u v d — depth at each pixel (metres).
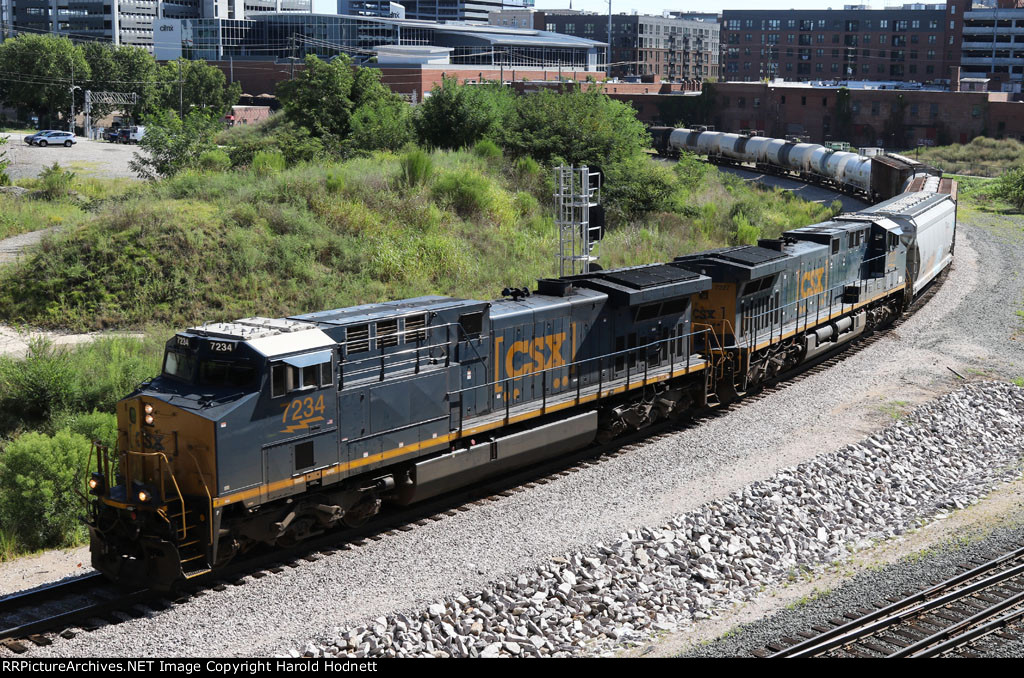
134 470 13.28
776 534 16.25
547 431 18.12
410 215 34.25
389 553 14.34
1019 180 69.69
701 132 78.12
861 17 165.50
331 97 49.88
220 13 167.00
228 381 13.36
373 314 15.42
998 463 21.44
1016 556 15.64
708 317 23.16
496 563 14.14
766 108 109.69
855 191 62.03
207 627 12.00
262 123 75.75
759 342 23.70
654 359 21.08
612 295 19.94
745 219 46.78
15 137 75.31
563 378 18.94
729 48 176.75
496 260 33.22
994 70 156.50
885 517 17.78
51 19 161.38
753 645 12.46
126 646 11.46
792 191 64.44
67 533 15.72
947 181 52.00
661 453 19.50
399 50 117.31
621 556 14.68
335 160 44.06
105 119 108.50
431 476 16.05
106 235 28.91
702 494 17.27
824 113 107.81
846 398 24.03
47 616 12.23
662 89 117.56
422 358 15.96
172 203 31.92
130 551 12.95
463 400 16.75
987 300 36.53
